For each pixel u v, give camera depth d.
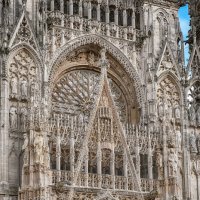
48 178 52.66
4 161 53.84
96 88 61.69
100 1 65.25
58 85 62.00
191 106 66.69
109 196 55.03
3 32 57.75
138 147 58.34
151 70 64.88
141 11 67.31
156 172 59.47
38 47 58.94
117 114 58.41
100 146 56.47
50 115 58.72
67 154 56.12
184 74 66.62
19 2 60.25
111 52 63.84
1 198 52.94
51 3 62.25
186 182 62.75
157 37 67.31
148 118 62.69
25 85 57.47
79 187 53.97
